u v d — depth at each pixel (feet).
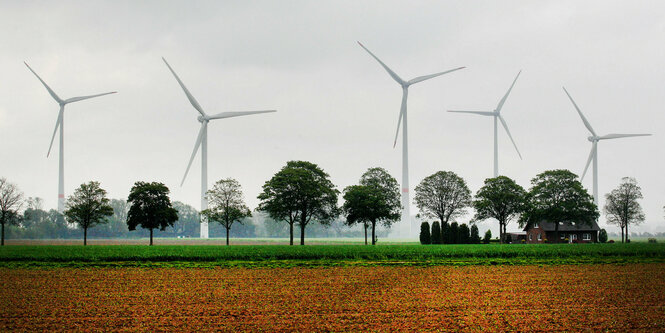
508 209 351.87
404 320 90.38
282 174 308.40
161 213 305.53
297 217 313.94
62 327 85.20
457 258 198.39
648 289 122.72
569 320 90.58
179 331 82.79
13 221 332.60
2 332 82.17
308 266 171.83
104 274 148.56
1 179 328.70
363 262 185.37
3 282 132.57
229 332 82.17
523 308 100.37
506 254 207.82
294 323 87.97
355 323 88.22
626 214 403.75
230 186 312.71
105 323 87.71
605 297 111.86
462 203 366.02
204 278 140.87
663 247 233.55
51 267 165.89
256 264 176.55
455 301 107.14
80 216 310.86
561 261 187.62
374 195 323.57
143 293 116.26
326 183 325.21
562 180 347.15
